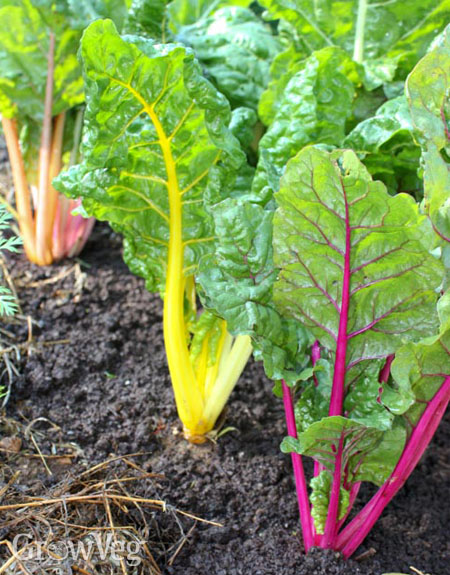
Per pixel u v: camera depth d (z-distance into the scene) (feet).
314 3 3.06
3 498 2.52
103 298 3.40
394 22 3.04
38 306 3.34
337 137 2.70
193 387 2.77
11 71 3.19
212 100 2.38
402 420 2.38
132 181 2.59
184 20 3.35
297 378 2.36
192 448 2.86
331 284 2.33
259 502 2.70
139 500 2.57
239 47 3.15
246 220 2.37
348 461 2.43
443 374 2.26
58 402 2.98
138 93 2.35
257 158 3.21
